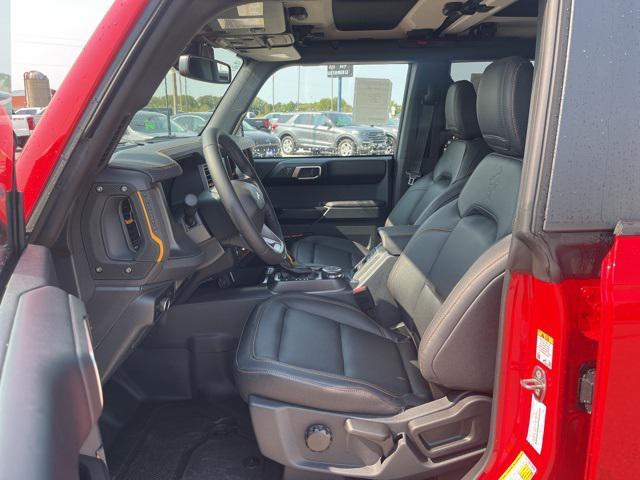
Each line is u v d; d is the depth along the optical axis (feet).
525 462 3.53
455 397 4.81
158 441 6.50
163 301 5.42
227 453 6.33
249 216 6.44
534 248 3.09
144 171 4.92
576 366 3.19
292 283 7.07
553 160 2.94
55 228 4.10
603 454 3.12
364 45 10.36
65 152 3.93
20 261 3.01
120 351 5.19
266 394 4.94
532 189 3.02
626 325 2.99
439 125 11.16
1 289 2.65
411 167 11.40
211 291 7.07
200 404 7.11
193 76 7.11
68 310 2.67
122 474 5.98
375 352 5.85
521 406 3.59
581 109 2.92
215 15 4.14
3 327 2.36
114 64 3.87
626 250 3.00
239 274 7.55
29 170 3.91
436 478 4.98
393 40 10.37
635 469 3.18
